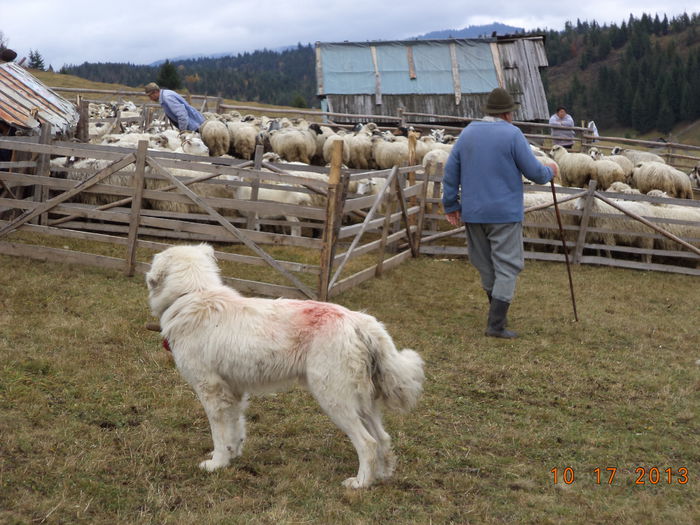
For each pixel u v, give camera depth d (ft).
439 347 22.26
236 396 13.60
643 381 20.31
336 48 98.78
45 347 18.78
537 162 23.35
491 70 97.55
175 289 13.52
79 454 13.33
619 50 594.24
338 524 11.69
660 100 394.11
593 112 430.61
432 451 15.11
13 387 15.93
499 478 14.12
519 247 23.81
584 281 32.22
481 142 23.18
